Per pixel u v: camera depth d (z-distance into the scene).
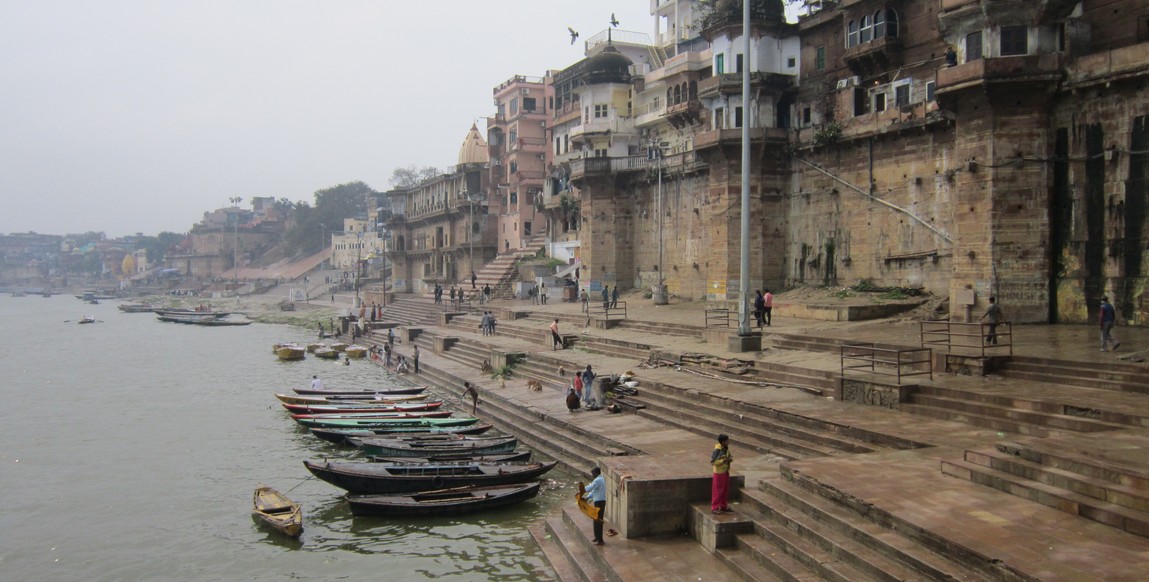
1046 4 23.22
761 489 12.87
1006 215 23.84
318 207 143.12
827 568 9.81
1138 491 9.54
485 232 71.06
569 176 54.12
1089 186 22.98
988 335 19.52
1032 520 9.77
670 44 56.84
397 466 18.14
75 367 45.69
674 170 42.81
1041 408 14.77
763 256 36.09
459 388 31.28
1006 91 23.48
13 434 26.72
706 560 11.57
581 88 51.28
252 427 27.45
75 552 15.92
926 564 9.02
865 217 32.25
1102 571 8.20
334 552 15.37
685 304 40.91
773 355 23.34
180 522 17.50
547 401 24.64
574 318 39.00
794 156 35.72
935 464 12.68
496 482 17.78
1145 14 23.33
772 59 37.59
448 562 14.51
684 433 18.78
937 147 28.89
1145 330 21.34
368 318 64.75
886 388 17.38
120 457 23.38
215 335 68.50
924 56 31.03
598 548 12.24
